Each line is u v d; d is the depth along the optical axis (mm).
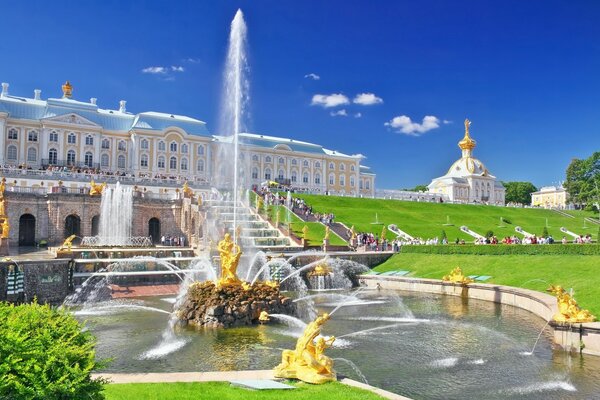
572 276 34344
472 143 160875
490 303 35500
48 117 92188
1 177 67000
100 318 29422
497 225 86812
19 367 8180
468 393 16781
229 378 14523
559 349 22203
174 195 66875
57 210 55438
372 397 12867
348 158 134000
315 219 71188
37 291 34312
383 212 85562
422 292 42000
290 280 45250
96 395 9227
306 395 12844
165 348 22188
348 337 24844
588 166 129125
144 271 41594
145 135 100750
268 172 120688
